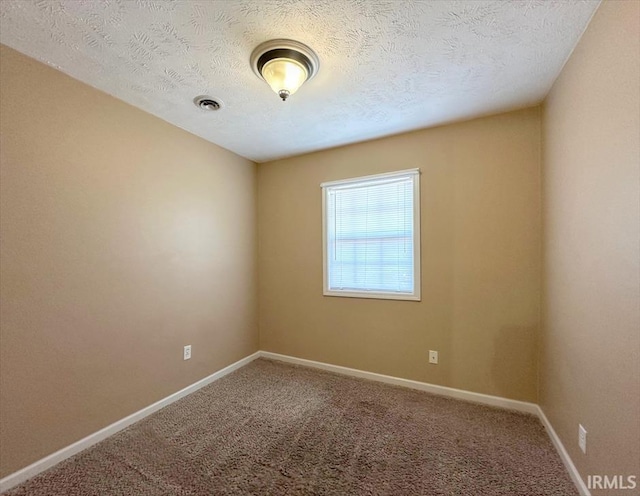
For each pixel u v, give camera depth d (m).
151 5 1.33
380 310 2.89
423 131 2.69
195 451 1.87
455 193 2.56
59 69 1.78
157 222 2.41
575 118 1.61
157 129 2.42
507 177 2.37
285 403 2.47
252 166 3.54
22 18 1.39
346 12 1.38
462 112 2.37
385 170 2.86
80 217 1.89
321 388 2.74
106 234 2.04
